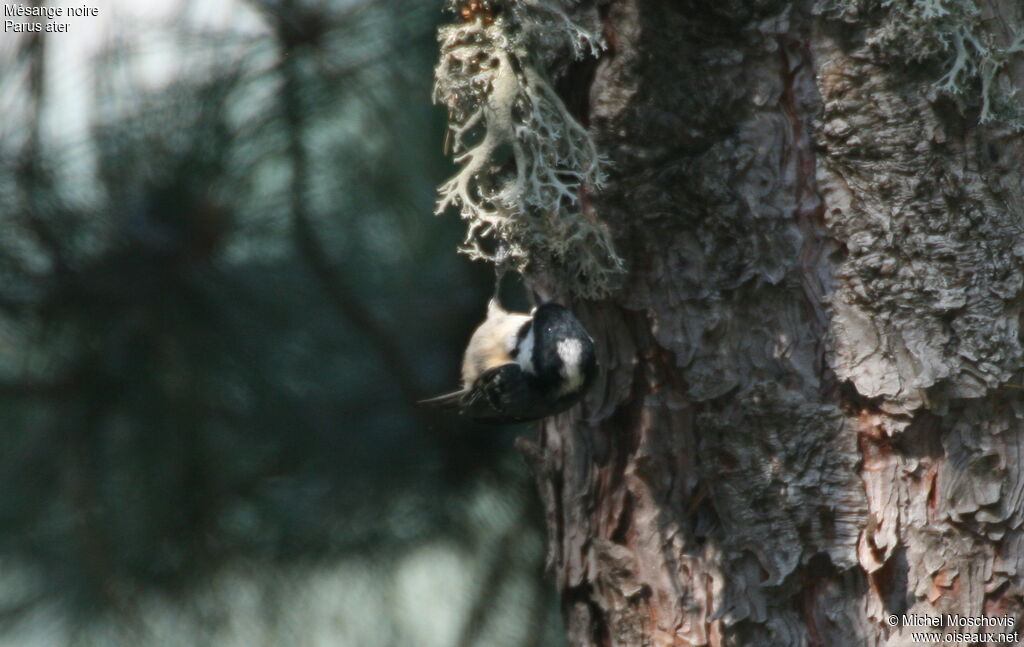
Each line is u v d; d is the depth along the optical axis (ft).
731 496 20.29
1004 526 19.17
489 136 20.52
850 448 19.84
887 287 19.57
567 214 20.70
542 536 29.14
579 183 20.51
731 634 20.26
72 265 26.43
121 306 26.91
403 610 29.27
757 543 20.08
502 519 29.22
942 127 19.34
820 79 19.81
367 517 28.19
